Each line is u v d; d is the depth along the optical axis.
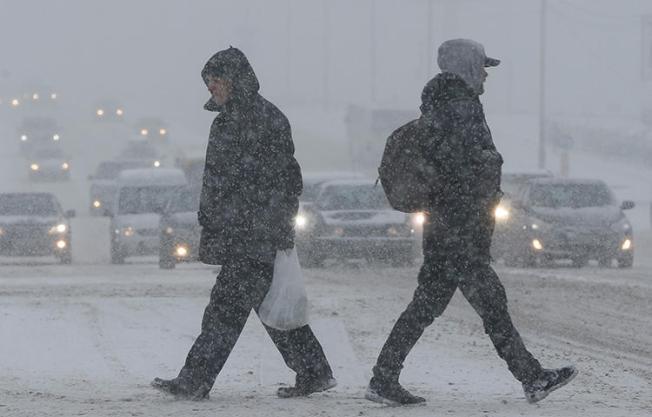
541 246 75.62
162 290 56.16
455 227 21.89
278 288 22.78
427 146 21.88
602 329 42.75
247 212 22.64
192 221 78.00
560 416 20.55
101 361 32.09
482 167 21.86
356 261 82.88
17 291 55.72
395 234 75.81
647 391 26.52
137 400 23.03
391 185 22.11
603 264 78.19
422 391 25.61
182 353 33.78
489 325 22.16
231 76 22.56
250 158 22.61
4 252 84.81
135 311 45.69
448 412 21.06
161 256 78.19
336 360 32.12
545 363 32.56
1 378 28.36
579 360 33.44
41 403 22.56
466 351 33.91
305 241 76.12
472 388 26.42
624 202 78.69
